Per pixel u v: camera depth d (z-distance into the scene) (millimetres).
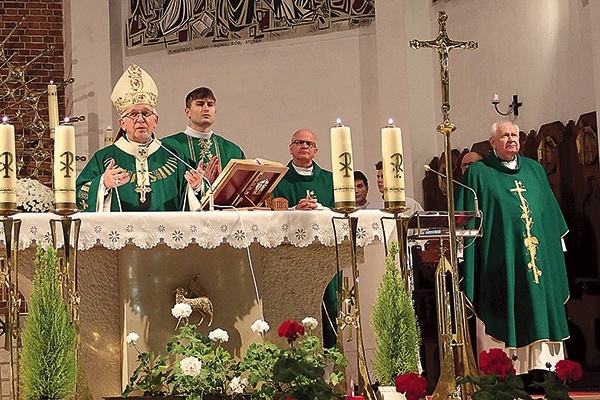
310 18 13203
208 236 5660
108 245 5527
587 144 9469
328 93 13117
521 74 11023
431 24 12641
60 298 4832
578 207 9648
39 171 13203
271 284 6465
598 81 9328
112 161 6578
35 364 4711
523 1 10922
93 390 5969
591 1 9438
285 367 4383
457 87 12195
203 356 5180
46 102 13539
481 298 8938
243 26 13414
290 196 9609
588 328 9469
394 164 5270
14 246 4852
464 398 5008
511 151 9094
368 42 13031
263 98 13305
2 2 13977
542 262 8961
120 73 13883
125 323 5738
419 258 10234
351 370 8266
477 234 6262
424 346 10156
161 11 13727
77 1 13664
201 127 8875
